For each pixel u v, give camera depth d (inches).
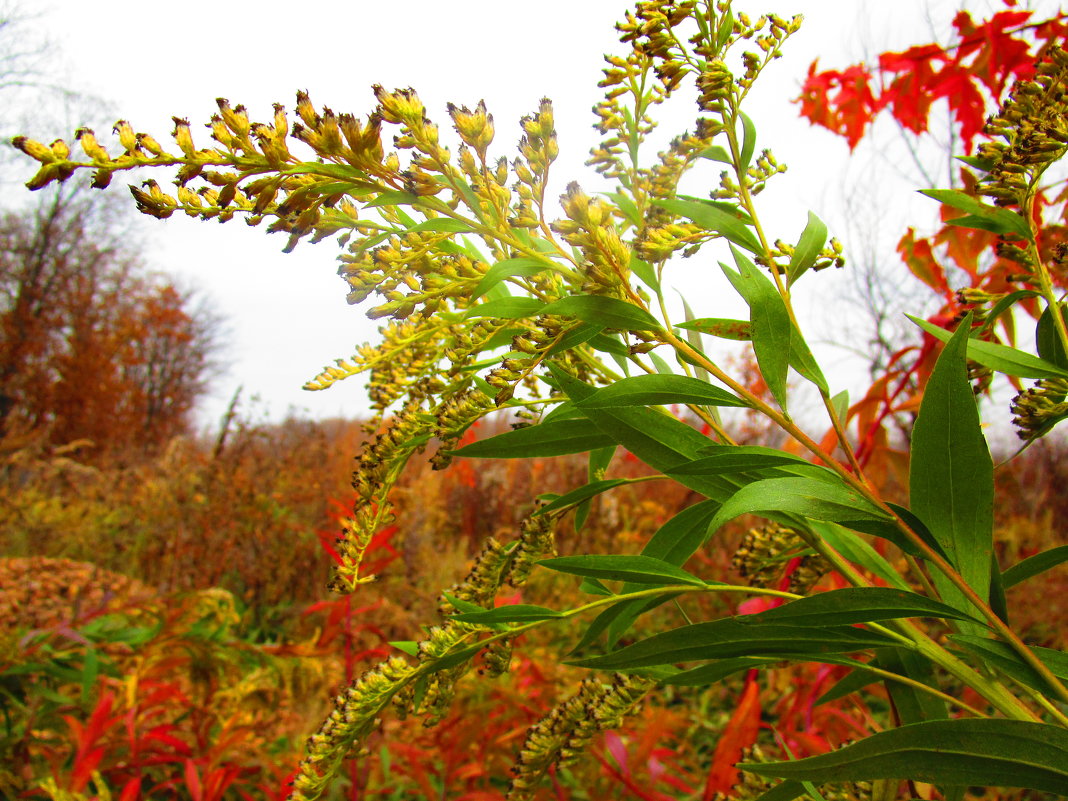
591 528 76.1
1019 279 12.1
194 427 597.0
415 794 29.3
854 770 8.8
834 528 13.0
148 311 535.5
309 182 9.8
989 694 10.0
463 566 73.1
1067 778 8.3
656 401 9.8
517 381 10.3
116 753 27.1
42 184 8.4
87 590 44.0
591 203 9.7
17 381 354.3
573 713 12.8
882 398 21.8
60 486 115.6
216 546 65.9
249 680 33.9
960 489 9.0
